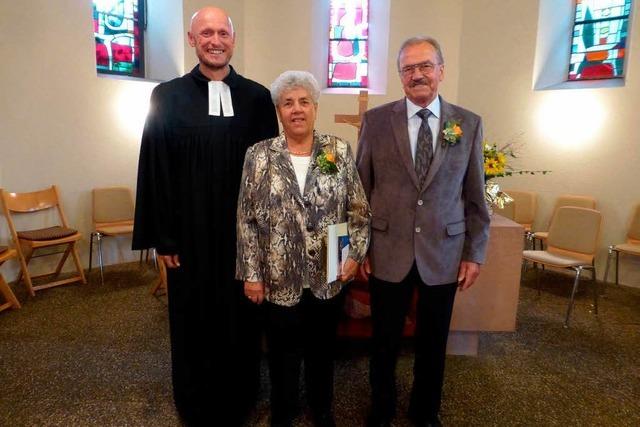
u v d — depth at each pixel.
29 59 3.83
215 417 1.95
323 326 1.77
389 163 1.73
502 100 4.77
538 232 4.52
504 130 4.80
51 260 4.15
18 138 3.84
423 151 1.69
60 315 3.22
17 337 2.87
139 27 4.84
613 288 3.95
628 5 4.18
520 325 3.15
